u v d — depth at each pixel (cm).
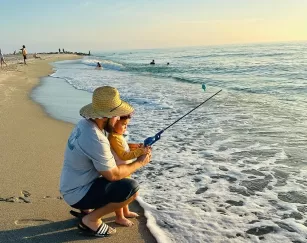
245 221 324
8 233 302
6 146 567
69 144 289
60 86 1520
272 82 1532
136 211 354
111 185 291
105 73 2414
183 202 368
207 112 870
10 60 3909
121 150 299
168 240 292
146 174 457
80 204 294
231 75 2030
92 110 281
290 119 752
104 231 301
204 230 308
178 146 582
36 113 863
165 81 1752
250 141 594
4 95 1159
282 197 375
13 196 372
